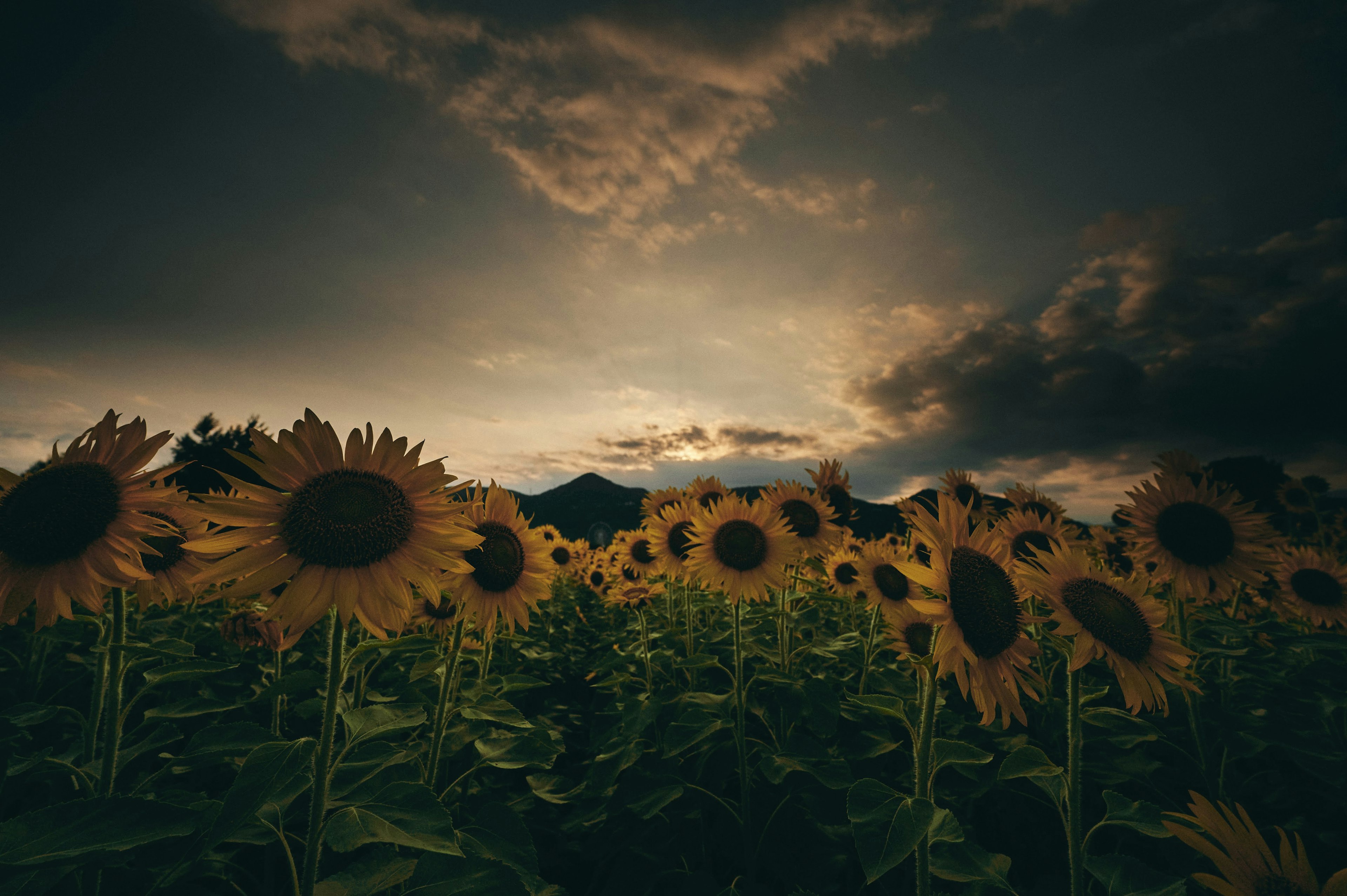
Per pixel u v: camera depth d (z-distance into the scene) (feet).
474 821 8.04
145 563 8.74
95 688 8.35
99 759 9.26
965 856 8.18
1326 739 11.22
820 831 11.81
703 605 20.74
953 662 7.09
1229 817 5.14
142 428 7.52
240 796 5.55
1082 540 19.31
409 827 5.95
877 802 7.13
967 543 8.30
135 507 7.16
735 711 12.92
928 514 8.11
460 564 6.98
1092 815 12.10
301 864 11.41
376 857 6.74
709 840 12.24
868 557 16.30
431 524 7.07
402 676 15.31
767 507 14.82
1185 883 7.25
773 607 17.90
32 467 9.40
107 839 5.24
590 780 12.43
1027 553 15.06
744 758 11.66
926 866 7.20
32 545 6.52
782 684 12.62
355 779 6.88
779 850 11.46
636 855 11.68
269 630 12.03
